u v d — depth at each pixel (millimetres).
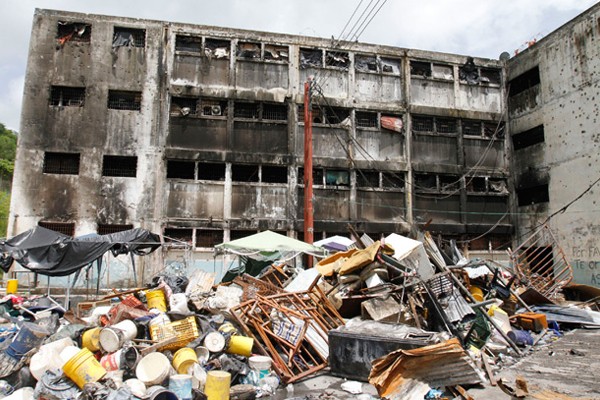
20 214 17875
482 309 9148
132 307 8375
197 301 9664
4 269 11016
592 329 11805
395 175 21562
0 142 45312
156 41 19984
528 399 6113
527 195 22734
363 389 6809
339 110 21609
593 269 18406
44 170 18531
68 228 18328
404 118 22031
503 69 23859
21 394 5875
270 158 20109
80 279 17594
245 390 6473
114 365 6547
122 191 18781
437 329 8195
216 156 19609
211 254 19031
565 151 20172
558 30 20859
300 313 8266
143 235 13023
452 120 22844
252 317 7918
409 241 10781
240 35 20656
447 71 23219
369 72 21984
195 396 6027
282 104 20719
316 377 7461
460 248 21719
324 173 20891
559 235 20156
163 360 6281
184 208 19141
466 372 6242
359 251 9898
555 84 20891
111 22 19734
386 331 7457
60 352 6652
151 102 19531
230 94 20125
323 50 21547
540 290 15445
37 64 18906
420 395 6078
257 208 19797
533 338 10305
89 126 18891
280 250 13812
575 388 6715
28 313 9820
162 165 19188
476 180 22969
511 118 23406
